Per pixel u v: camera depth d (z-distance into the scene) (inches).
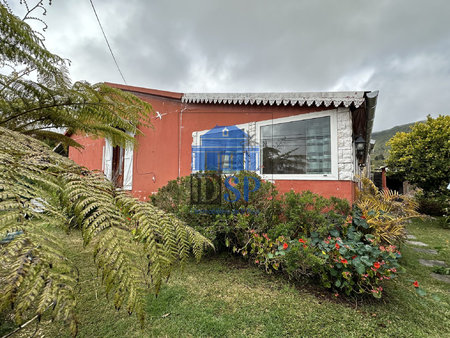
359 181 199.3
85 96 76.6
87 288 96.7
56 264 19.4
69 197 27.2
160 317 79.4
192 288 100.2
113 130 103.0
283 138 174.2
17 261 17.5
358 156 234.7
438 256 163.3
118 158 277.3
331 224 118.0
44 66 66.9
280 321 78.5
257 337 70.6
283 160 172.9
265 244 115.6
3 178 23.1
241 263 130.5
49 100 73.6
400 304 91.4
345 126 153.2
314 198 143.1
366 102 146.6
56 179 29.0
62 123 82.7
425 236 234.7
